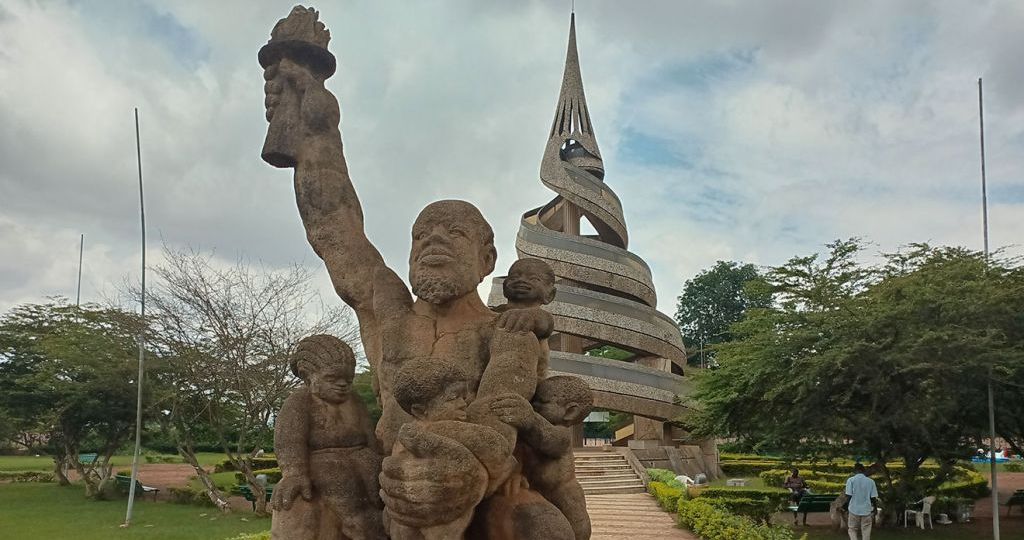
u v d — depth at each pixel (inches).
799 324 617.6
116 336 860.0
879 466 658.2
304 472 176.4
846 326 578.9
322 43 231.3
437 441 138.9
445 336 186.7
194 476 1267.2
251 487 813.9
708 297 2156.7
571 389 178.5
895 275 622.8
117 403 924.6
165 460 1811.0
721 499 669.9
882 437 608.4
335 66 232.8
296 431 178.7
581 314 971.9
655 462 1002.7
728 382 673.6
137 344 826.8
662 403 987.9
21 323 1045.8
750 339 653.9
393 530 152.6
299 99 224.1
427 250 185.0
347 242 214.5
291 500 172.7
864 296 608.7
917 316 561.9
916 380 561.3
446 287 182.7
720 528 488.7
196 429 916.6
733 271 2164.1
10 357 1028.5
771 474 1080.8
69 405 903.7
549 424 168.2
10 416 1008.9
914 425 577.0
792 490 748.6
